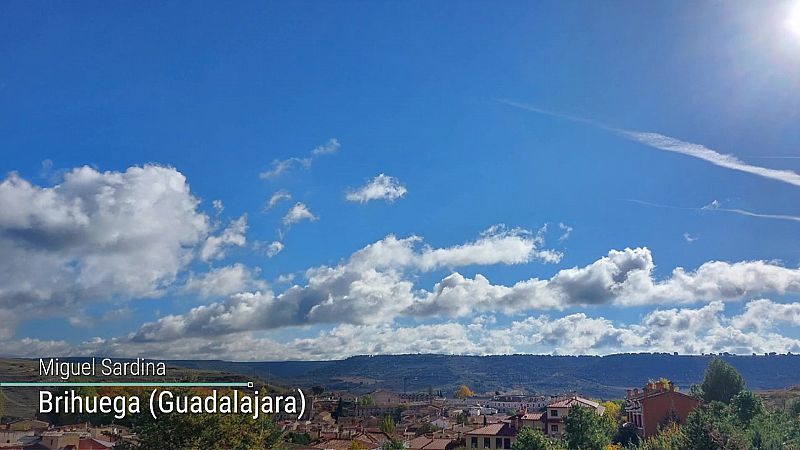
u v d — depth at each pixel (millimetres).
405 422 167250
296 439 103625
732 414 64875
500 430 96750
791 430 50062
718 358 98562
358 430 121875
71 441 63469
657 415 83500
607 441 69875
